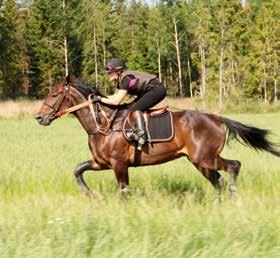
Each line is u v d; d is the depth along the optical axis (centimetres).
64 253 655
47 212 858
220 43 6288
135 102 1055
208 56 6631
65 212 840
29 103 4916
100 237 704
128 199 988
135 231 737
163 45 8569
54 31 7525
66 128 3384
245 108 5650
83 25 7688
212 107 5778
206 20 6394
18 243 685
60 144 2234
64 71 7775
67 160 1587
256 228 737
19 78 8181
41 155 1752
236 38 6288
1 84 7531
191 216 810
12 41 7938
